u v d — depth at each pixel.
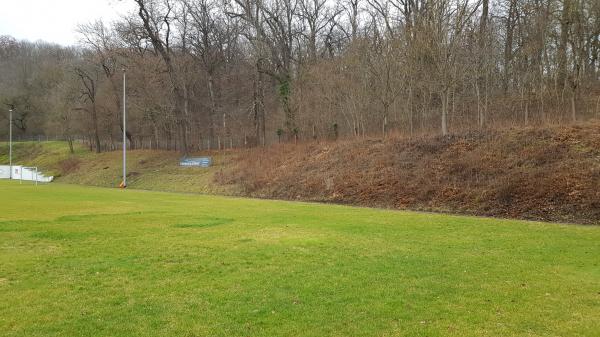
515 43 42.47
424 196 24.83
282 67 48.81
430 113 39.59
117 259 11.17
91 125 67.19
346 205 26.53
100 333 6.58
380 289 8.63
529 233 15.19
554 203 20.09
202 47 55.84
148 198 31.48
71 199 29.81
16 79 96.56
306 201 29.67
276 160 39.59
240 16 48.75
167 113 54.50
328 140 41.25
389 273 9.80
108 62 63.69
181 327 6.79
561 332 6.66
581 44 31.77
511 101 37.31
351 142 36.59
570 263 10.78
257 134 50.94
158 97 53.81
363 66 40.72
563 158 23.02
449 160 27.16
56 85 87.00
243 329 6.71
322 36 54.31
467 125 33.47
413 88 37.41
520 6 40.00
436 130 34.38
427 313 7.40
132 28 51.25
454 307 7.68
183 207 24.55
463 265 10.52
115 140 72.94
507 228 16.38
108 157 59.44
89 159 61.38
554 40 36.72
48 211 21.92
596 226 17.12
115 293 8.45
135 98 56.56
